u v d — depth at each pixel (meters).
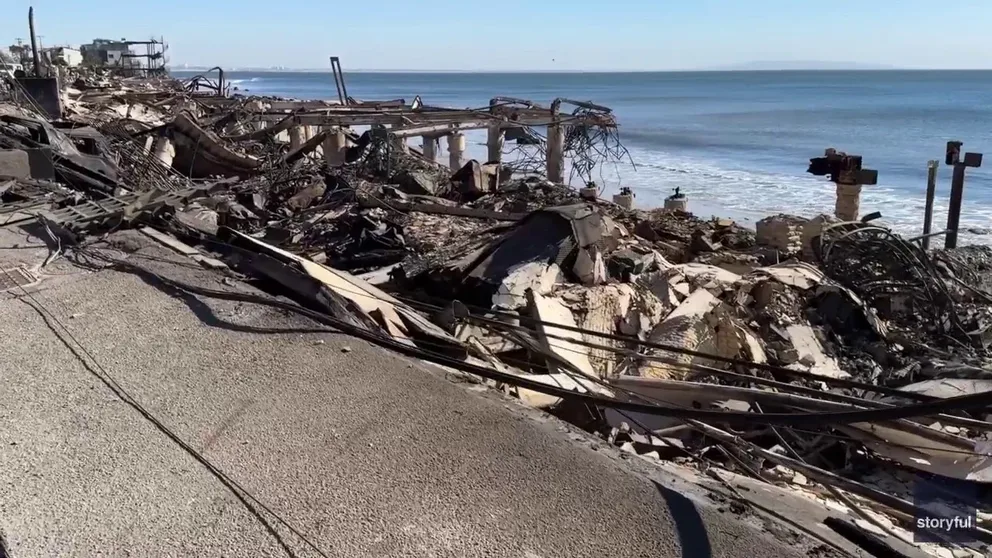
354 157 21.77
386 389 4.86
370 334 5.79
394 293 10.45
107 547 3.29
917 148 59.19
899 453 6.58
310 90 185.88
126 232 8.92
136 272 7.32
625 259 11.59
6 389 4.82
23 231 8.89
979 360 10.71
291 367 5.20
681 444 6.84
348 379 5.00
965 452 6.30
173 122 22.23
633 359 9.07
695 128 80.62
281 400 4.70
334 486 3.76
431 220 14.84
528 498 3.66
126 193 11.63
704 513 3.57
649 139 69.56
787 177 44.34
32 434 4.25
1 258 7.76
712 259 13.77
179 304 6.45
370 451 4.09
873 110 103.81
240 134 28.30
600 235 10.83
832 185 40.53
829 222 14.88
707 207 34.34
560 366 7.47
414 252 12.20
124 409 4.57
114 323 6.01
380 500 3.64
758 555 3.26
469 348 7.40
